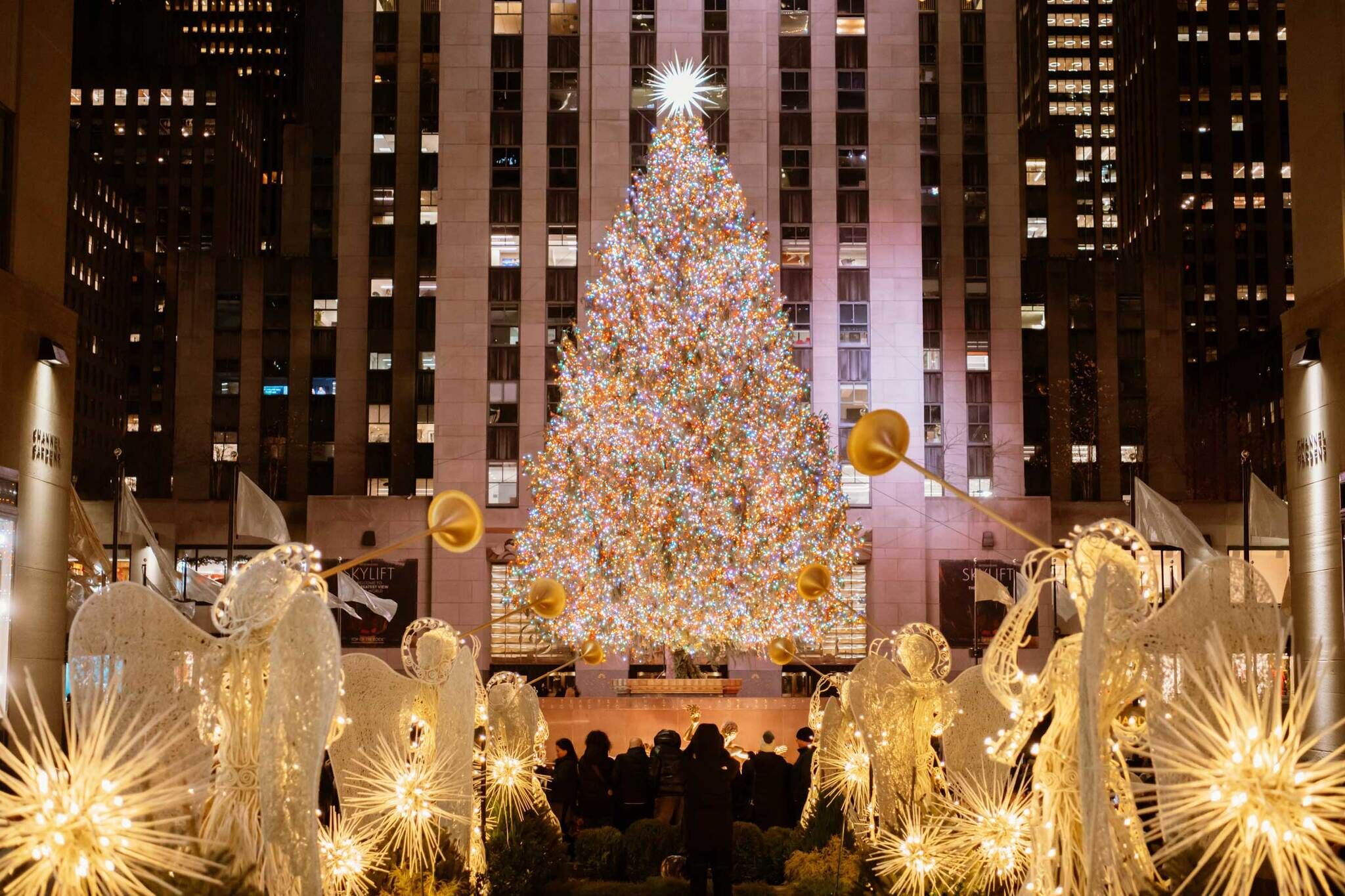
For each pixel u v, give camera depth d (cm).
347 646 6081
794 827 1858
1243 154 12150
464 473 6216
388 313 6662
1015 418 6400
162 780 755
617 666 5881
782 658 1972
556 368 5153
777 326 4822
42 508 2302
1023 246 8019
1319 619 2370
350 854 1030
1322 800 596
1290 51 2547
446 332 6306
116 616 772
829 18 6512
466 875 1137
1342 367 2306
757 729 3503
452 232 6369
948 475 6344
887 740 1266
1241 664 711
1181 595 722
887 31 6519
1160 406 6800
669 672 5128
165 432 11062
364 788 1115
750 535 4288
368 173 6712
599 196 6362
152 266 13538
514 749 1628
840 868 1364
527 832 1566
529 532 4972
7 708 2136
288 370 6788
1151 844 1105
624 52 6438
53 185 2430
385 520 6175
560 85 6475
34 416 2278
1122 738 800
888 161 6431
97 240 12700
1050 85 13975
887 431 816
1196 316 12012
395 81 6738
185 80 13788
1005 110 6562
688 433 4328
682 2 6456
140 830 614
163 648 777
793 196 6400
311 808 726
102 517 6147
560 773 1916
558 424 5069
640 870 1762
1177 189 12119
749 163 6347
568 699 3503
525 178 6406
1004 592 5134
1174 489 6738
